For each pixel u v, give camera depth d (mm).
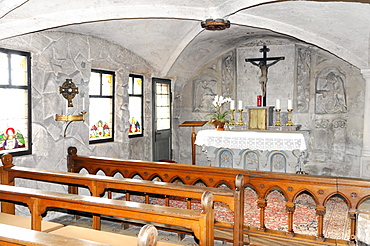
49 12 4246
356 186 3002
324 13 4949
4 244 1767
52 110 4906
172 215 2254
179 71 7934
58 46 4984
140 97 7320
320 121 7492
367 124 6352
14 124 4531
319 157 7520
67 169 5035
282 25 5621
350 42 5609
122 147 6391
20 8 3959
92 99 5926
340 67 7180
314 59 7512
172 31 6090
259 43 7902
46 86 4820
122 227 4191
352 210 3029
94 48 5684
